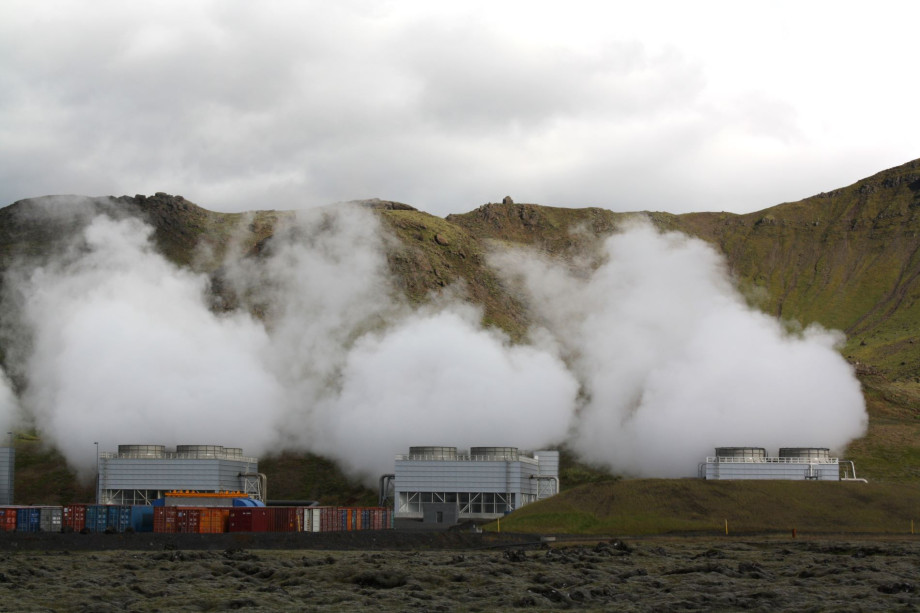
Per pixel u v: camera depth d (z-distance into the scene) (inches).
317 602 4158.5
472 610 3971.5
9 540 6294.3
